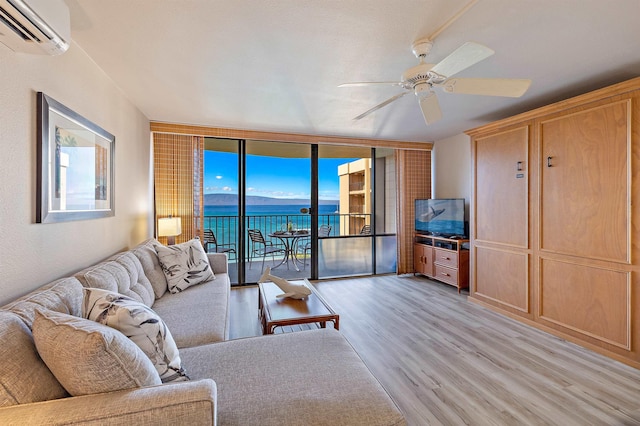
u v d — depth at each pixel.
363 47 2.00
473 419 1.68
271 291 2.80
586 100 2.46
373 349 2.48
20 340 0.98
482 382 2.03
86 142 2.01
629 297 2.25
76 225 1.91
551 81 2.56
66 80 1.81
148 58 2.13
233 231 4.79
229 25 1.75
